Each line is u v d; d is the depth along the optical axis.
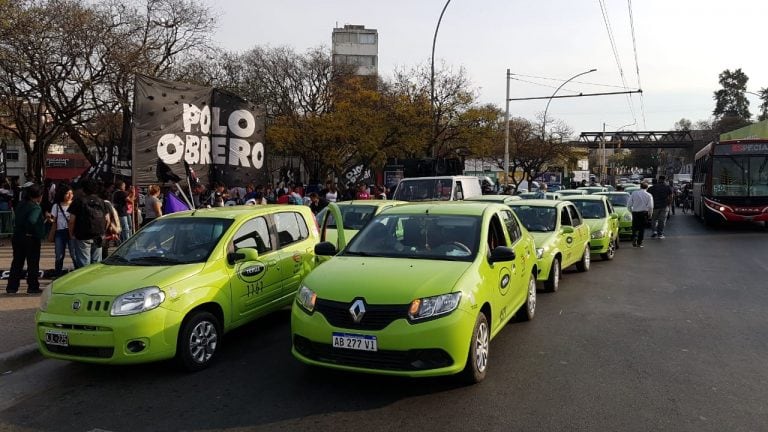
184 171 10.05
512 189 32.66
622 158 111.31
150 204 11.93
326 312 4.88
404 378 5.31
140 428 4.37
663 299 8.93
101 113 22.66
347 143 28.41
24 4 17.73
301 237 7.72
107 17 20.95
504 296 6.12
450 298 4.84
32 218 8.73
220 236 6.33
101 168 15.67
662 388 5.05
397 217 6.47
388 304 4.73
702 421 4.37
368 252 5.99
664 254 14.51
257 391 5.07
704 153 23.61
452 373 4.77
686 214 30.84
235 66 38.53
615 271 11.88
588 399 4.80
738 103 84.94
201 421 4.46
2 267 11.20
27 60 18.58
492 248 6.23
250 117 11.32
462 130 28.19
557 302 8.77
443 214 6.38
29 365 5.96
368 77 39.97
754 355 6.01
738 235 18.70
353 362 4.79
